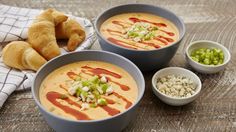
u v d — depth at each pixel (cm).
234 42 82
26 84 70
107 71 68
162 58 71
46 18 78
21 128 63
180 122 65
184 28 75
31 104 67
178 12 90
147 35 77
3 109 66
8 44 74
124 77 67
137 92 64
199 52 76
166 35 78
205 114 67
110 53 69
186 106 68
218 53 75
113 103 62
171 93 68
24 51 73
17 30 79
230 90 71
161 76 71
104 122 56
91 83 64
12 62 72
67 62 69
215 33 84
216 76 74
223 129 64
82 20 84
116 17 82
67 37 81
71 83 65
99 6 92
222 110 68
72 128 57
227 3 95
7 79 70
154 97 69
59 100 62
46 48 74
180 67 75
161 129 64
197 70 74
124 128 63
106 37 76
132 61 71
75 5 92
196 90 69
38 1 92
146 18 82
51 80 66
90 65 69
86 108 60
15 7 88
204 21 88
